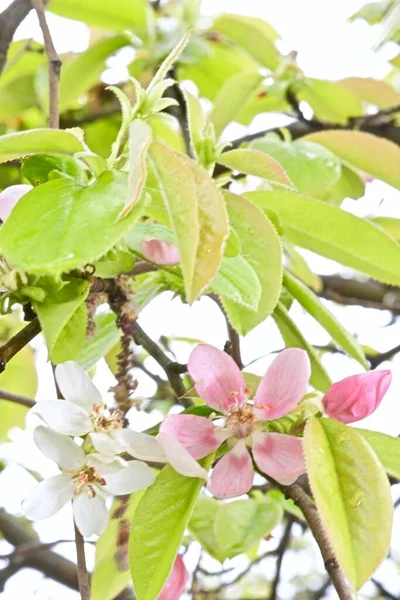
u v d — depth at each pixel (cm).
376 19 78
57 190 48
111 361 61
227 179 55
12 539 91
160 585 49
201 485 50
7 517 92
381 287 100
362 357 59
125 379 53
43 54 80
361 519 48
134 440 50
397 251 55
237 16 78
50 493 50
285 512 80
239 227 52
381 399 51
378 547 47
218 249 46
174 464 49
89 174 51
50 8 72
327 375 58
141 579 49
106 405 51
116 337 58
